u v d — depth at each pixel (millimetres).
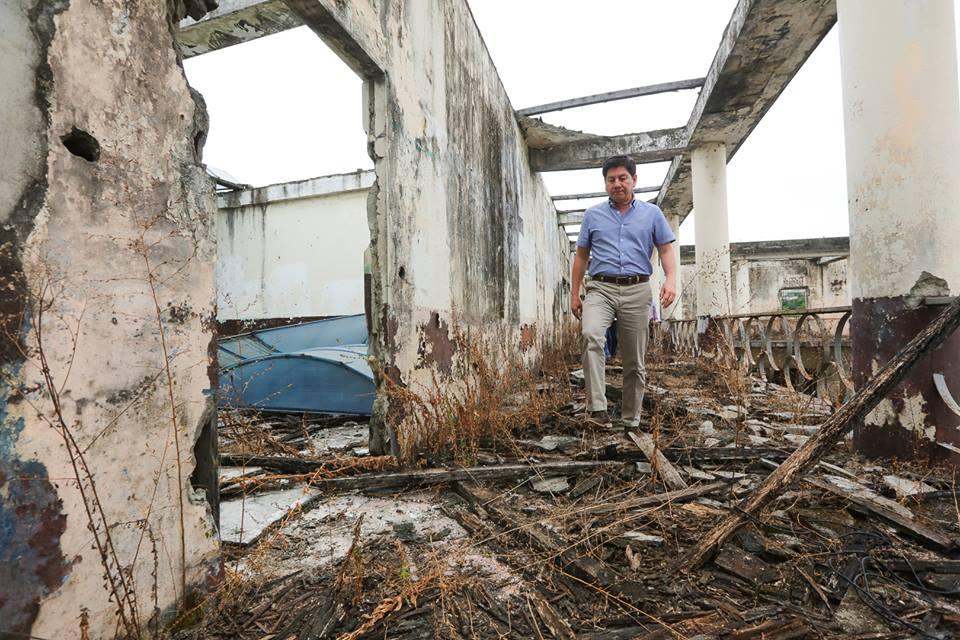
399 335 3180
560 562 1751
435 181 3916
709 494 2332
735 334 7445
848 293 19719
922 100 2586
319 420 4238
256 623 1448
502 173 6746
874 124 2707
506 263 6883
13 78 1088
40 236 1139
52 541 1158
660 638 1316
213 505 1673
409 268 3354
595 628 1391
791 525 1963
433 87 3926
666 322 11711
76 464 1207
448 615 1456
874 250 2729
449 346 4203
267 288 9070
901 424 2633
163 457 1452
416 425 3258
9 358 1075
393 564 1776
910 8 2607
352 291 8562
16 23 1096
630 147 8953
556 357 9109
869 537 1869
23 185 1105
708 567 1691
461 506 2367
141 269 1395
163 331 1458
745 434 3352
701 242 8555
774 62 6031
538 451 3150
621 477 2623
